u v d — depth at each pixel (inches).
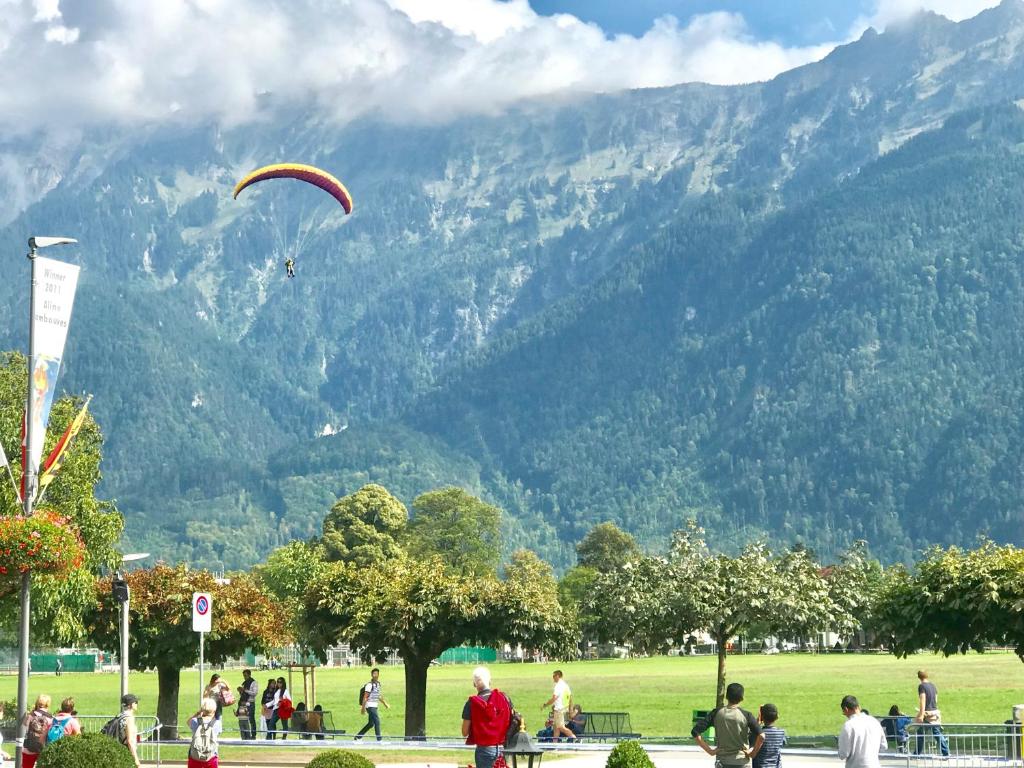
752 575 2159.2
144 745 1780.3
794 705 3196.4
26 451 1332.4
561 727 1884.8
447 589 2069.4
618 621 2161.7
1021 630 1766.7
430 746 1776.6
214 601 2146.9
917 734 1536.7
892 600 1882.4
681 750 1753.2
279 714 2118.6
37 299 1338.6
